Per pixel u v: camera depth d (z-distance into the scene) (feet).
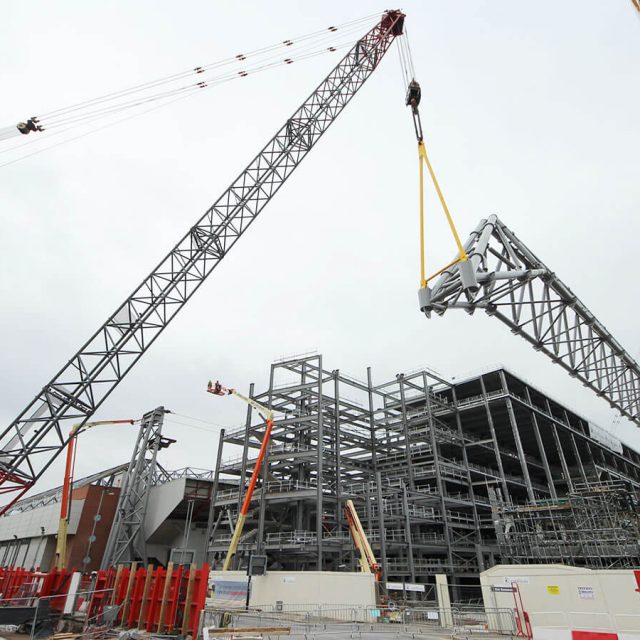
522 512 147.84
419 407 208.33
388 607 98.22
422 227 48.44
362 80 142.51
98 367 104.99
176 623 55.42
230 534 171.94
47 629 58.70
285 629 57.41
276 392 172.04
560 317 68.95
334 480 176.35
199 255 119.24
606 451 259.60
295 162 132.36
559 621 70.08
